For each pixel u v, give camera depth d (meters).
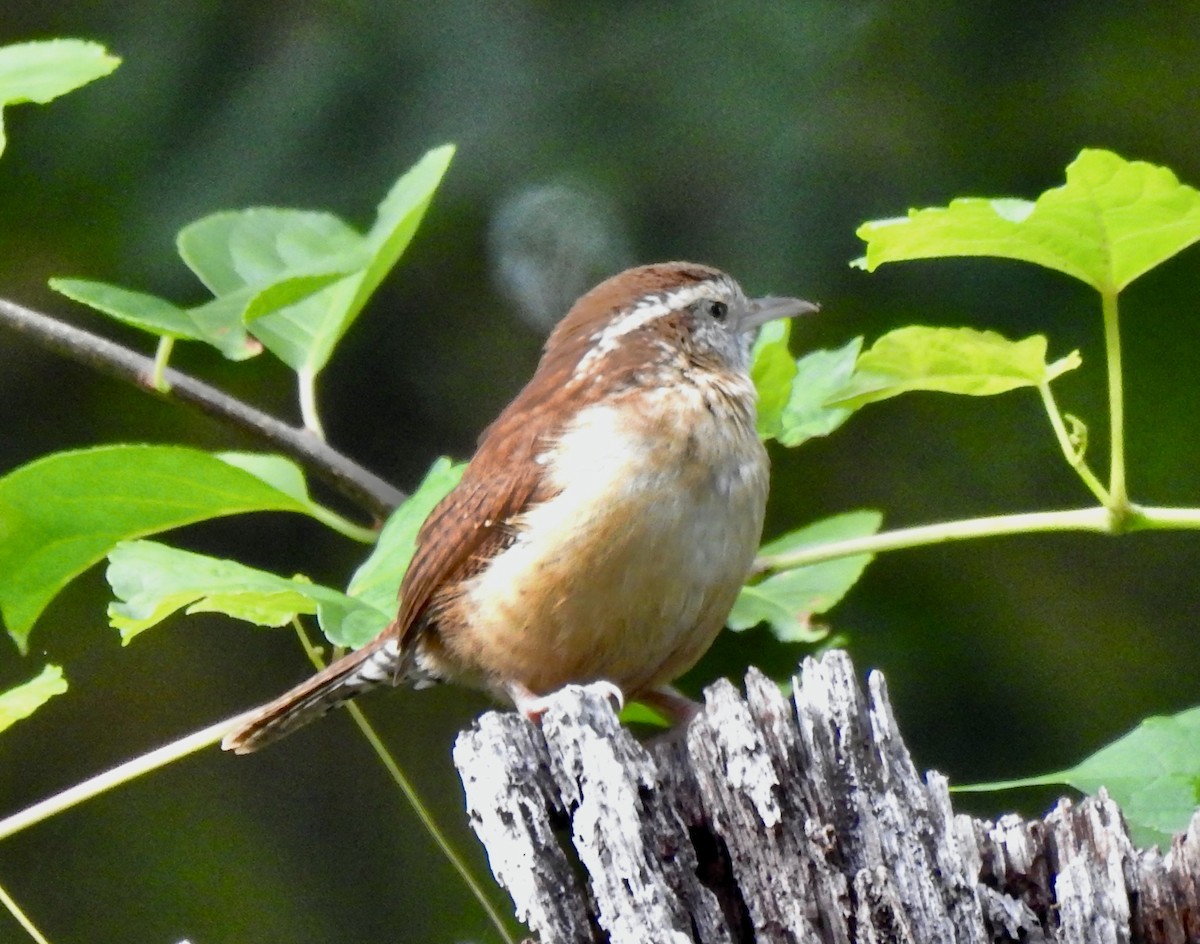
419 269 12.16
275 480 7.34
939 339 6.32
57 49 6.81
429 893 13.57
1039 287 11.41
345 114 11.19
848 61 11.30
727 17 11.30
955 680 11.98
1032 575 12.37
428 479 6.98
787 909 5.19
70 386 13.28
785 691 7.86
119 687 14.02
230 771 14.03
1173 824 5.88
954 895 5.16
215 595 6.04
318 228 7.71
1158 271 11.68
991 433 12.21
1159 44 11.54
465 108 11.21
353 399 13.00
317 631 13.68
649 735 9.38
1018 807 11.70
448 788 13.88
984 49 11.42
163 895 13.53
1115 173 5.45
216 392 7.86
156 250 11.17
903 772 5.24
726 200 11.23
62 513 6.45
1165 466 11.90
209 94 11.37
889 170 11.21
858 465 12.35
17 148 11.39
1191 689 12.02
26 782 13.74
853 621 12.07
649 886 5.18
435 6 11.37
